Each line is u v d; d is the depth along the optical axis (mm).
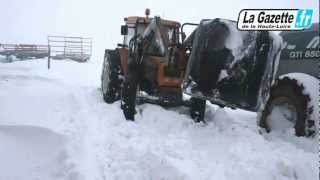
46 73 12617
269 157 4113
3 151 4668
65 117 6016
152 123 5699
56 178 3980
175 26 7152
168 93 6309
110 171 4043
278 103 5363
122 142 4801
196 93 5391
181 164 3945
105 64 7703
